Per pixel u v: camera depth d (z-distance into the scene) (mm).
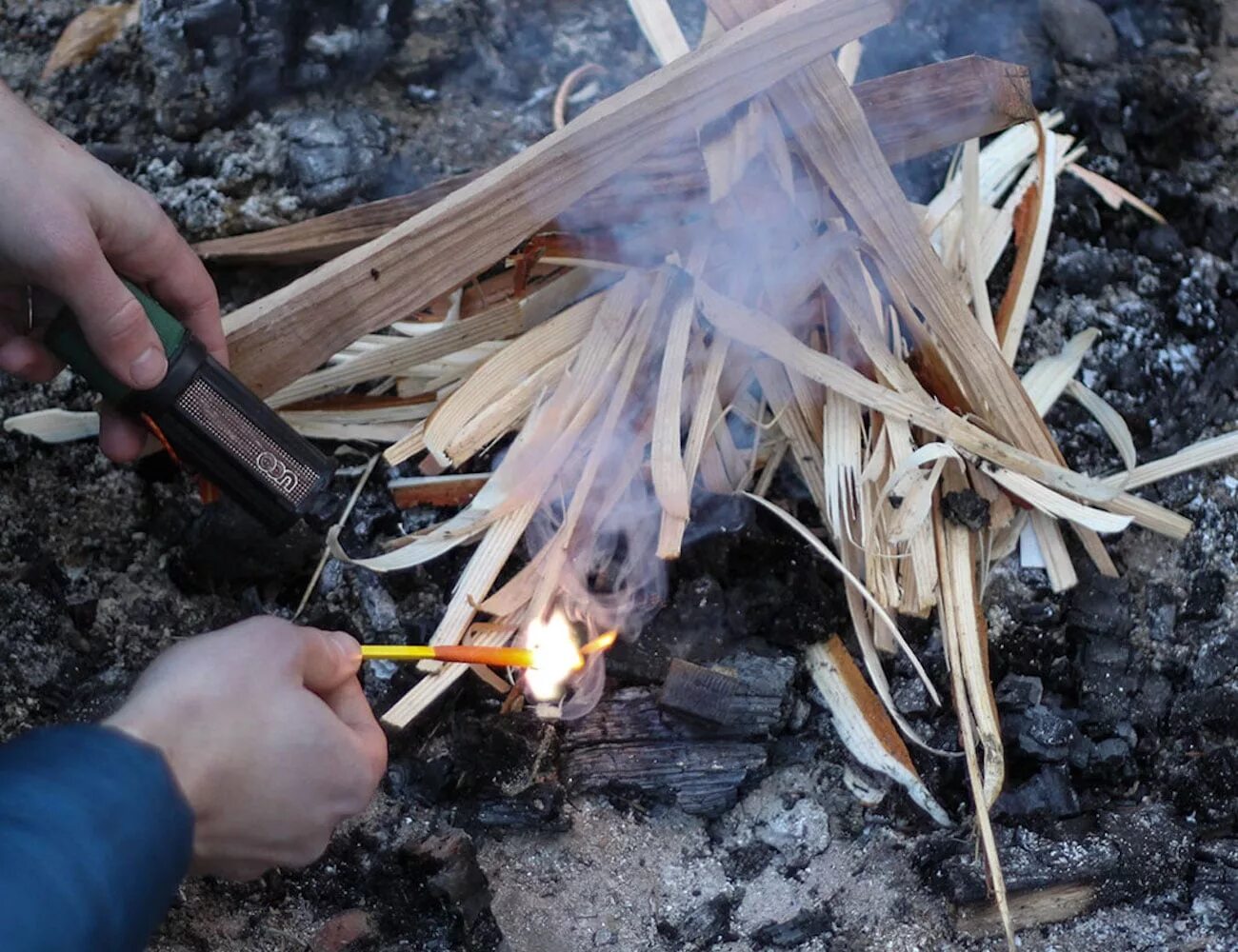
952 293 1612
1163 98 2107
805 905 1506
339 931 1450
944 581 1623
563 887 1510
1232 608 1718
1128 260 1962
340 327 1520
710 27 1785
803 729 1620
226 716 1091
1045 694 1660
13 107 1301
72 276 1255
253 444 1385
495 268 1747
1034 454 1680
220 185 1843
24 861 917
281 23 1871
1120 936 1489
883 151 1614
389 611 1627
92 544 1675
